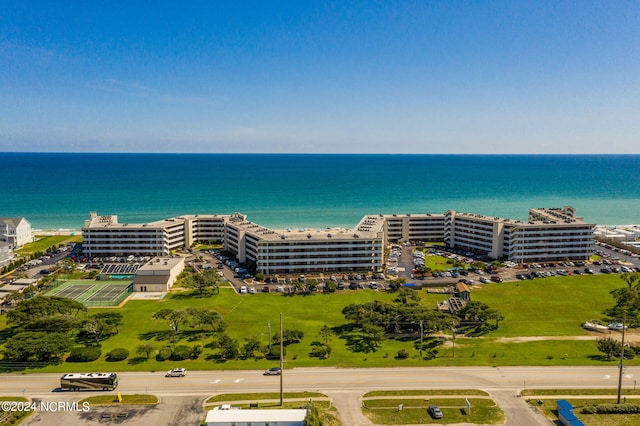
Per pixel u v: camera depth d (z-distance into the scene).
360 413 93.81
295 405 96.38
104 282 199.75
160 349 128.62
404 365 117.00
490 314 145.00
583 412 92.69
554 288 189.25
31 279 198.00
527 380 108.31
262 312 162.12
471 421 90.69
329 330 133.75
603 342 122.00
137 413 93.62
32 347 116.88
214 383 107.25
